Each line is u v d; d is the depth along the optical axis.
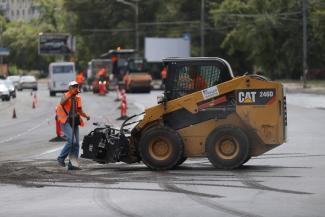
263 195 29.00
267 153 45.09
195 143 37.75
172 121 38.09
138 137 38.81
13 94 151.88
